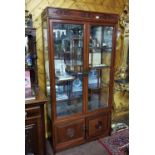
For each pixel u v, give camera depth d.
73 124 2.02
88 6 2.23
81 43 1.90
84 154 1.99
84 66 1.94
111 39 2.04
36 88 1.86
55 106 1.87
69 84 2.02
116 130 2.48
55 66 1.84
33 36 1.75
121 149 2.07
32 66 1.80
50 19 1.63
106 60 2.15
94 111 2.13
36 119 1.56
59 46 1.84
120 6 2.45
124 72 2.58
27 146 1.58
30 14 1.78
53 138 1.93
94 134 2.21
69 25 1.82
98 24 1.88
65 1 2.06
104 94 2.29
